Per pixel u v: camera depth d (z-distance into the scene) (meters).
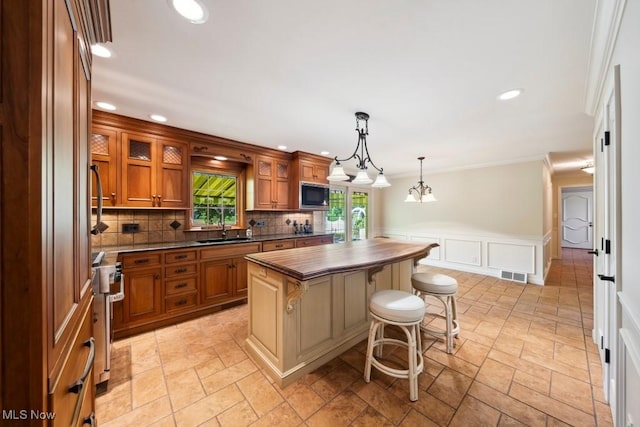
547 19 1.29
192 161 3.45
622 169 1.18
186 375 1.86
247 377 1.84
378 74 1.83
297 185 4.18
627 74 1.07
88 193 1.15
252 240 3.46
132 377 1.84
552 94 2.10
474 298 3.53
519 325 2.68
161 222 3.14
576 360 2.04
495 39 1.45
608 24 1.22
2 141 0.49
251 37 1.45
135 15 1.27
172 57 1.63
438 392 1.69
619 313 1.24
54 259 0.62
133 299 2.49
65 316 0.73
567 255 7.02
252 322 2.14
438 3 1.20
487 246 4.80
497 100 2.22
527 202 4.35
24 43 0.50
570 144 3.59
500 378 1.82
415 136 3.25
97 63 1.70
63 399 0.70
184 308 2.82
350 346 2.26
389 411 1.53
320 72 1.80
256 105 2.35
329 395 1.66
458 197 5.22
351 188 5.92
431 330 2.37
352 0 1.18
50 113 0.58
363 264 1.77
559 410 1.53
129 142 2.68
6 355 0.51
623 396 1.16
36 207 0.52
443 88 2.02
